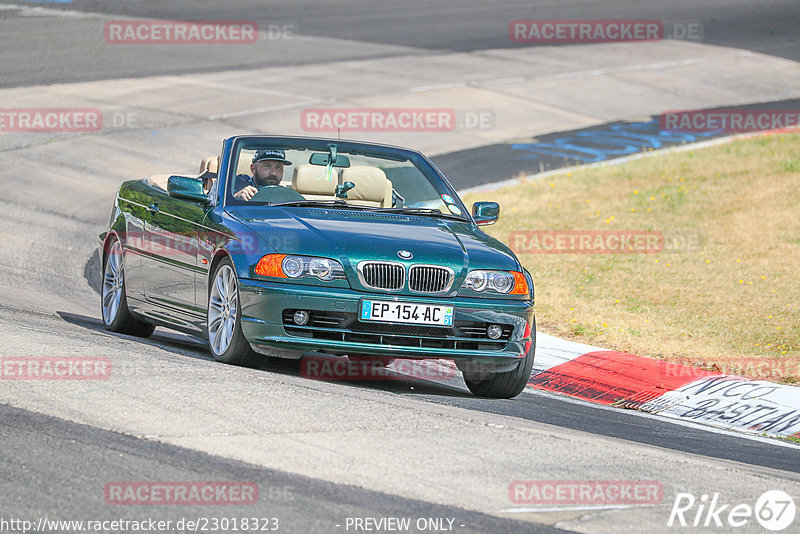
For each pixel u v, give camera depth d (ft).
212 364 83.15
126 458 58.08
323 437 64.39
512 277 86.63
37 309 111.86
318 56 328.70
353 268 82.23
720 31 403.75
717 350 113.50
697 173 219.00
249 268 82.58
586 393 100.22
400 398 79.61
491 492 57.31
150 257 98.84
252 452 60.39
